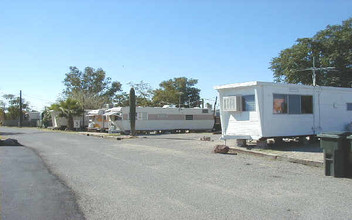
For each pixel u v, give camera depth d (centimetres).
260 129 1384
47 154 1387
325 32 3134
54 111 4484
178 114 3369
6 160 1198
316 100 1586
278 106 1444
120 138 2338
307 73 3145
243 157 1212
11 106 7650
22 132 3662
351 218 508
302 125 1522
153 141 2039
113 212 555
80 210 569
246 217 518
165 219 515
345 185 734
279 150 1330
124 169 974
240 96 1481
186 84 6581
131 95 2555
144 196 657
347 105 1723
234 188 714
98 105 5425
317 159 1049
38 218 527
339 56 2992
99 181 807
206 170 938
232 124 1533
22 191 708
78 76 6750
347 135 832
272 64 3541
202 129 3572
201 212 546
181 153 1348
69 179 837
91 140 2248
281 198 629
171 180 805
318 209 556
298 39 3250
